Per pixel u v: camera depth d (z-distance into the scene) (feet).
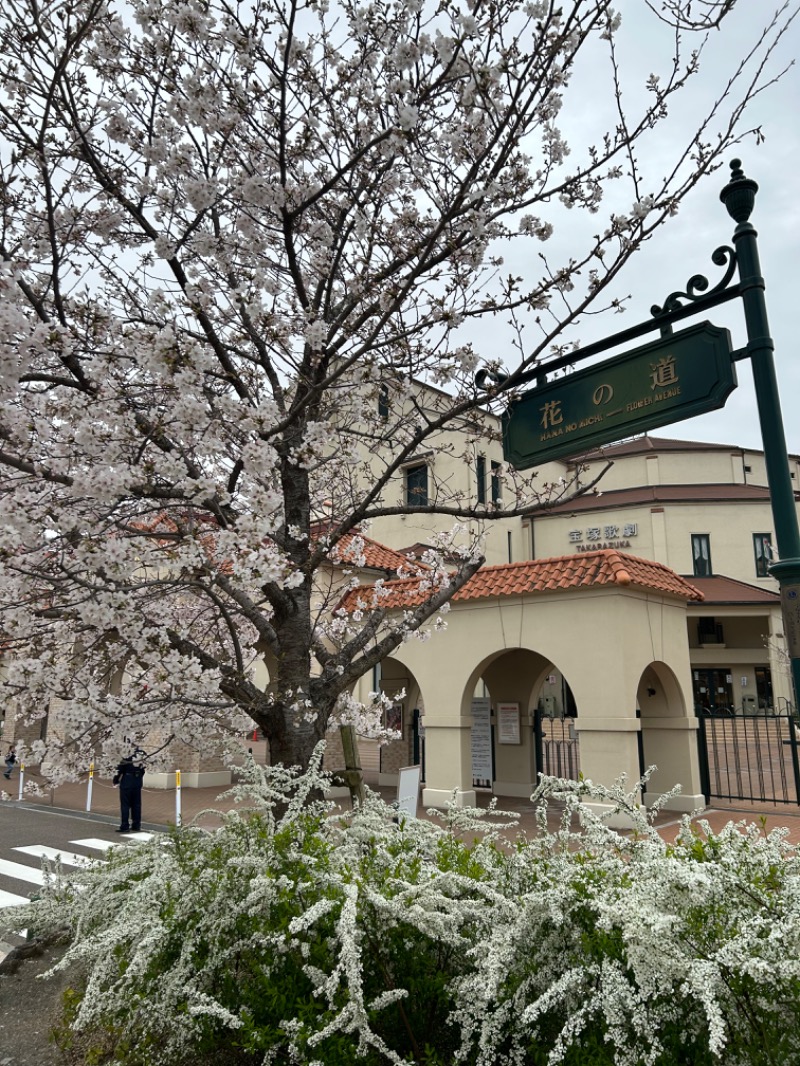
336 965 9.87
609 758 36.78
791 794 49.37
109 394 11.02
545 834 12.31
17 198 13.57
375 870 11.27
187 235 12.40
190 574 12.88
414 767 20.86
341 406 17.07
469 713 43.27
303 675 14.28
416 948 10.60
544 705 109.50
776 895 8.67
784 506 10.02
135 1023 10.30
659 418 12.00
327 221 15.53
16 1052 11.37
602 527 111.75
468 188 12.86
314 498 21.90
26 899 25.99
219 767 56.34
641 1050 7.82
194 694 12.89
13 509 10.39
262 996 9.84
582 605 39.09
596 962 8.78
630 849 10.27
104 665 15.88
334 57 14.69
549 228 15.30
